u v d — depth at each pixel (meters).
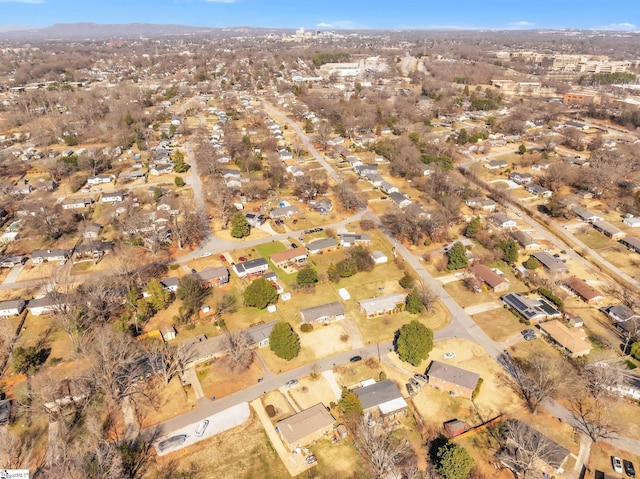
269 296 85.31
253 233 116.31
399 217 119.94
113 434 59.66
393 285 94.50
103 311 81.19
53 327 81.12
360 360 73.44
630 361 71.81
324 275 97.31
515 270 99.31
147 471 55.06
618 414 63.22
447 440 59.25
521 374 70.12
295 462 56.31
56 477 49.97
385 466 52.75
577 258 105.50
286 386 68.19
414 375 70.38
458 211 125.00
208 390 67.56
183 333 79.44
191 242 110.94
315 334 79.62
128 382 65.62
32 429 60.47
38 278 95.75
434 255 106.06
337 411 63.41
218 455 57.34
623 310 83.12
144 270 96.75
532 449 53.94
